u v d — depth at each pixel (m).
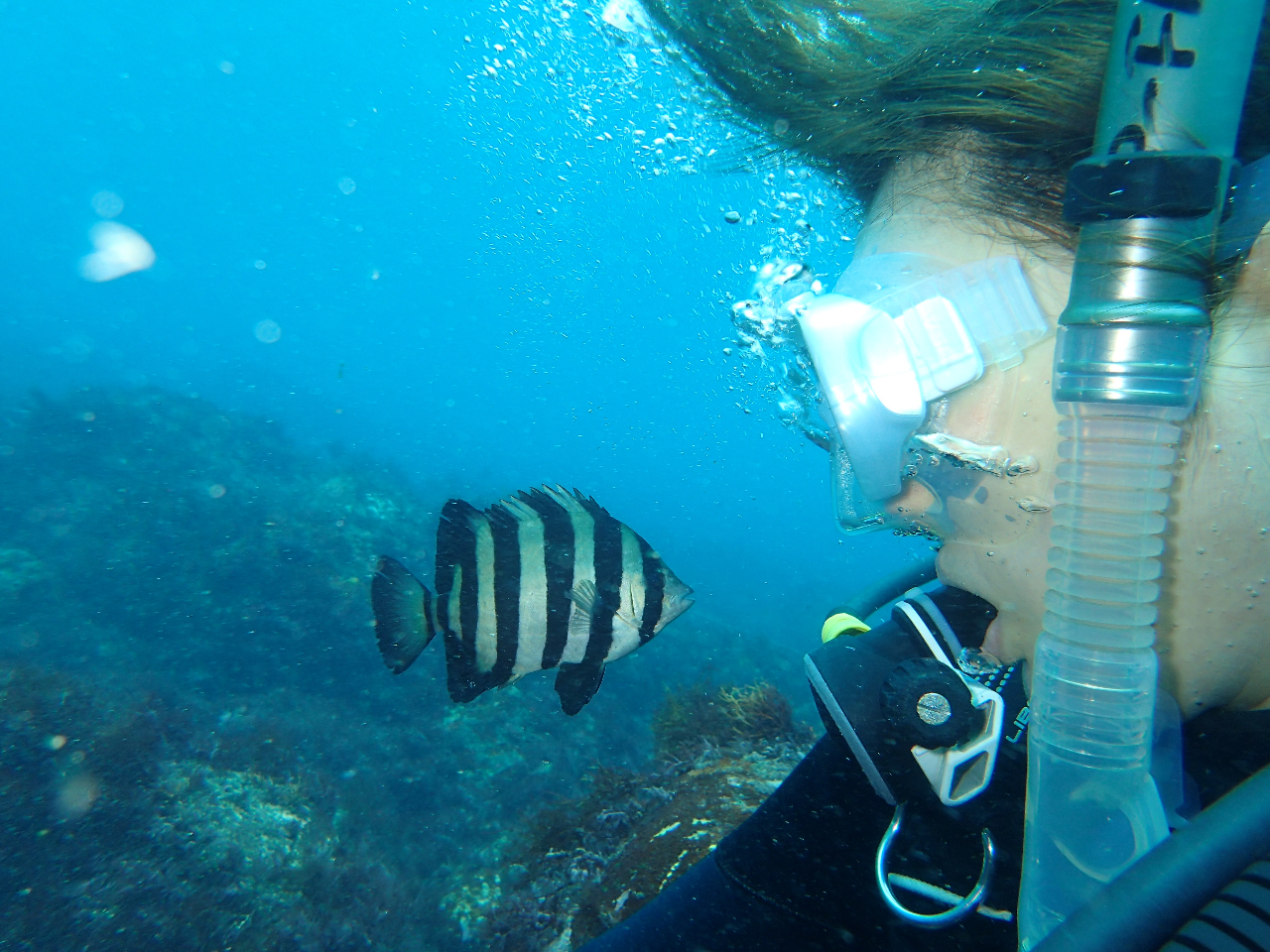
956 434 0.77
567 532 1.44
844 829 1.02
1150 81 0.57
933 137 0.79
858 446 0.81
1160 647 0.70
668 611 1.46
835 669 0.95
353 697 8.76
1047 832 0.66
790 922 1.02
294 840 5.93
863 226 0.95
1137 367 0.60
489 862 6.79
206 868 5.26
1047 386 0.72
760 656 13.47
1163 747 0.69
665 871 3.32
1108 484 0.64
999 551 0.82
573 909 4.03
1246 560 0.66
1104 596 0.64
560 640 1.44
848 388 0.79
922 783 0.84
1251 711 0.72
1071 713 0.65
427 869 6.57
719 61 0.90
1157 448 0.62
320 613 9.77
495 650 1.45
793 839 1.06
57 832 5.04
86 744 5.71
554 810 4.82
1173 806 0.67
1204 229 0.57
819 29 0.83
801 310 0.89
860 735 0.88
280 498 12.99
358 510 13.18
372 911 5.57
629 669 10.91
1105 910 0.54
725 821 3.49
